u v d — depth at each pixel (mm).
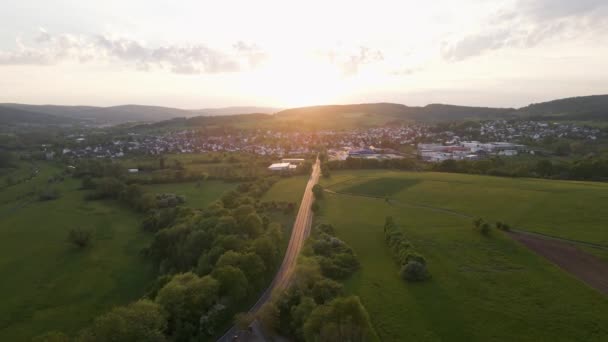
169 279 76125
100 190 167125
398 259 83875
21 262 102250
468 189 141250
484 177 162500
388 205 134000
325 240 92438
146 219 127500
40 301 82625
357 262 84125
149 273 94750
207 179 197500
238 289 67312
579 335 55125
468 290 69625
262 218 113750
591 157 191375
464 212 117625
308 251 84875
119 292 86000
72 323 74625
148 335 52688
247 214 106000
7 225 131500
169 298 62312
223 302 64938
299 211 133125
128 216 142000
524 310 62219
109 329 52031
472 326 58656
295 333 58312
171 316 60531
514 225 101438
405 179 168125
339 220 119312
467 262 81500
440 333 57531
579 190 124375
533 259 80500
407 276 74875
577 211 104500
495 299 66062
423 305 65312
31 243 115500
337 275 77875
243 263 74812
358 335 52750
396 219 115812
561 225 96812
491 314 61594
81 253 107438
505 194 128875
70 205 155500
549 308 62375
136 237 119438
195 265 88312
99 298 83562
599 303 62812
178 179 194750
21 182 195000
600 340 53812
